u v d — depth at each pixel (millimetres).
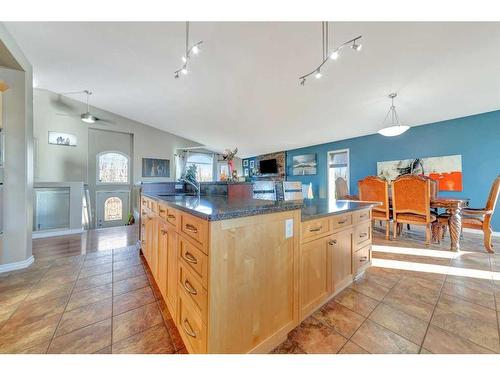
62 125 5348
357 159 5621
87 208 5504
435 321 1475
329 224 1656
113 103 5254
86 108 5648
